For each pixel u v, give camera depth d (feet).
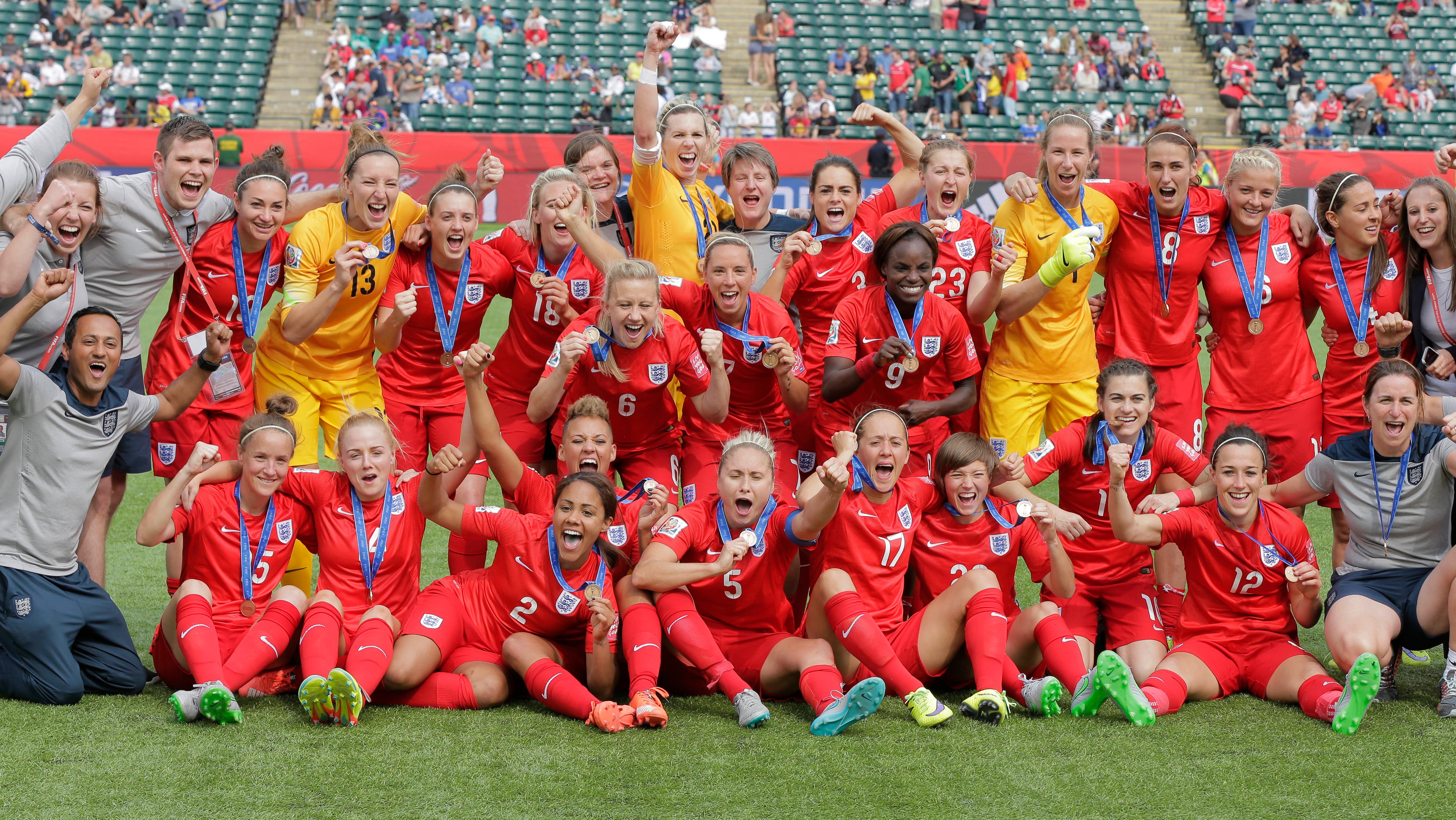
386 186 17.58
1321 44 84.69
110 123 67.56
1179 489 16.87
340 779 12.37
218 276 18.03
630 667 14.53
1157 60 81.97
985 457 15.57
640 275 16.17
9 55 74.02
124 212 17.33
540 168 64.75
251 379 18.98
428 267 18.34
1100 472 16.85
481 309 18.74
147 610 19.19
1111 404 16.52
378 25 79.05
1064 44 81.87
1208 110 81.15
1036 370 18.89
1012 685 14.80
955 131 74.13
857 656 14.42
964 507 15.62
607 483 14.92
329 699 13.69
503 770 12.64
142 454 18.02
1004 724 14.15
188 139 17.19
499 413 18.94
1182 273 18.92
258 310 18.19
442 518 15.42
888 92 77.82
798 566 16.90
